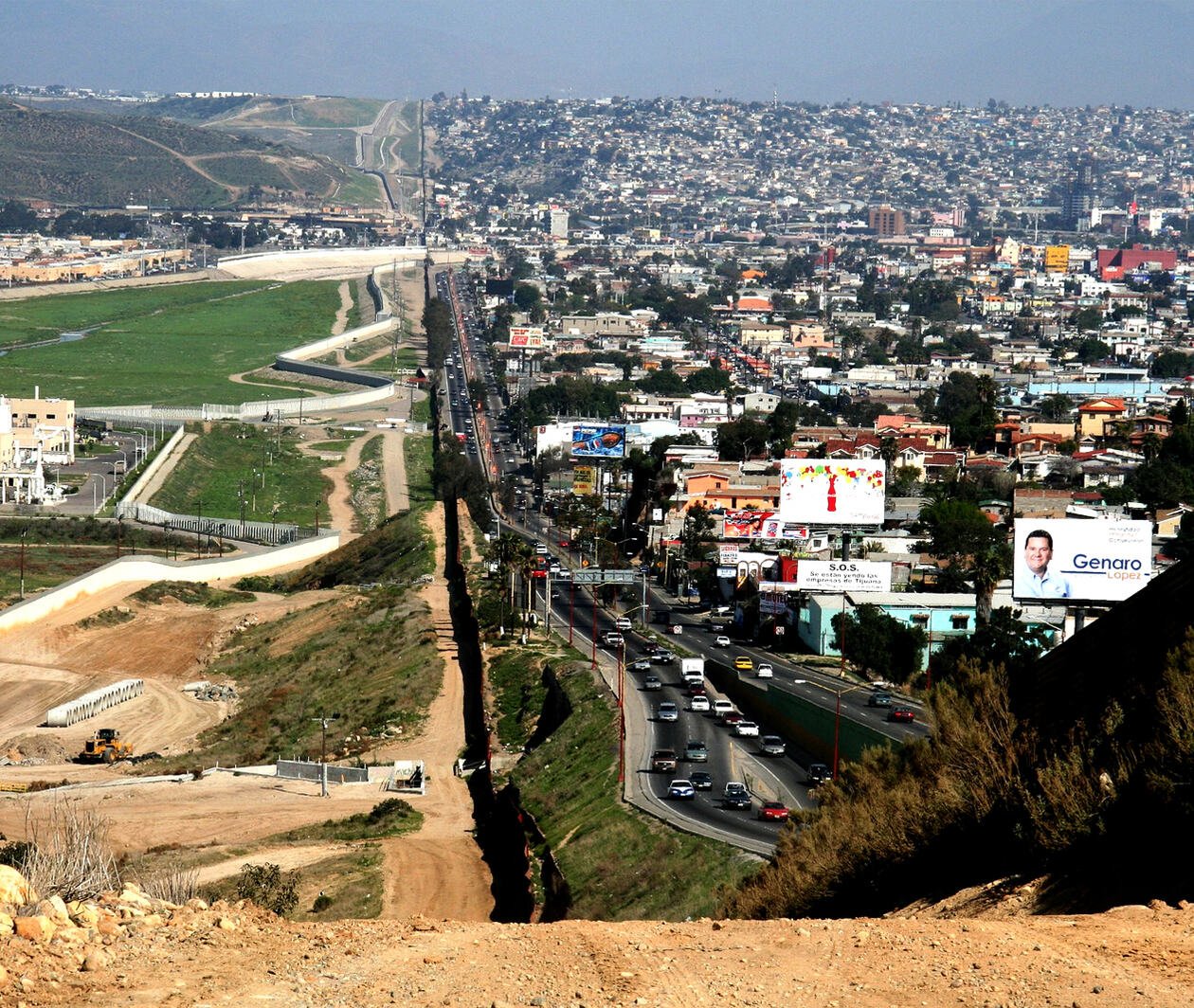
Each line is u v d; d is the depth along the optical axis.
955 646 140.38
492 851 113.19
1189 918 29.72
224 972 24.06
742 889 58.72
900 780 53.44
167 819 125.75
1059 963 26.06
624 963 25.70
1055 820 40.72
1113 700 45.44
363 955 25.56
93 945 24.61
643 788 109.38
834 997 24.11
